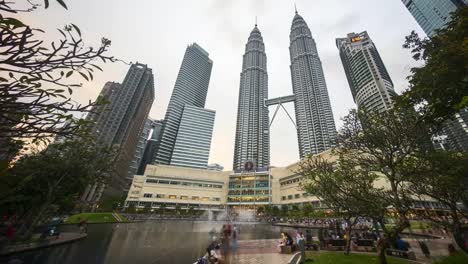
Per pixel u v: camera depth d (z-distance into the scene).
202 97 186.62
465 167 8.96
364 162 9.98
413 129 8.07
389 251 12.02
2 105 2.13
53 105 2.41
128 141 96.44
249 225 45.66
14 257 10.80
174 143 148.50
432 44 7.47
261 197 78.88
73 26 2.32
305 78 153.38
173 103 161.12
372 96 84.81
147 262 11.70
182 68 179.25
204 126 154.25
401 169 9.28
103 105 2.93
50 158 13.45
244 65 192.75
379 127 8.96
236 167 139.00
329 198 13.15
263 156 140.12
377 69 97.69
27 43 2.08
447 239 19.95
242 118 156.62
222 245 9.93
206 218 66.75
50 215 15.59
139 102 102.44
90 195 53.28
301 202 65.75
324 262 9.88
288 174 78.00
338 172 11.14
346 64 125.00
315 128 130.50
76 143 14.27
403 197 9.05
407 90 7.79
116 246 15.97
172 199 77.56
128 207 66.06
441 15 56.56
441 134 8.52
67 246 14.44
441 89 6.68
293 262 10.42
